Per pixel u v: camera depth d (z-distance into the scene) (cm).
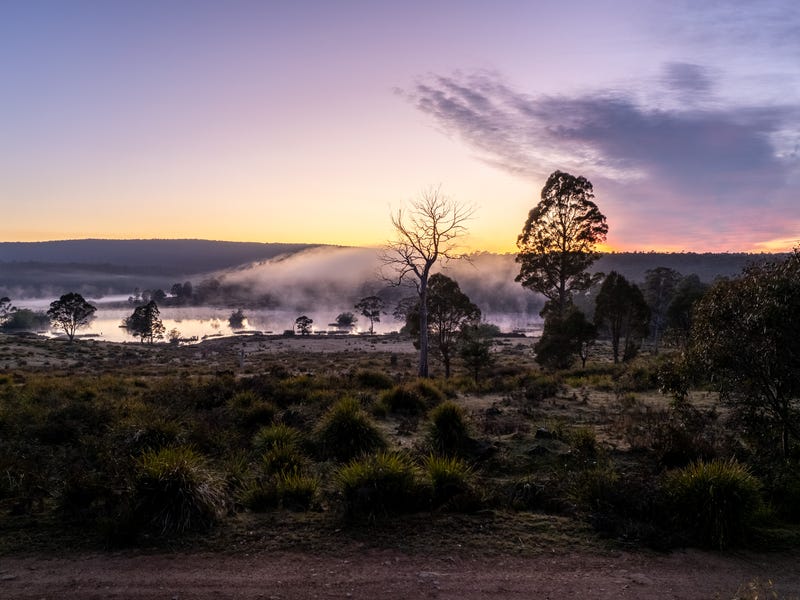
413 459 897
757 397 844
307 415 1253
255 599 488
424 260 3158
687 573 557
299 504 726
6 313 16175
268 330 17762
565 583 530
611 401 1700
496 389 2142
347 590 507
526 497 743
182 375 3203
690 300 3684
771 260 838
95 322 19775
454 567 558
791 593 518
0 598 480
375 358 5703
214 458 938
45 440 1020
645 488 704
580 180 4228
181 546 593
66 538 605
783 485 742
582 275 4406
